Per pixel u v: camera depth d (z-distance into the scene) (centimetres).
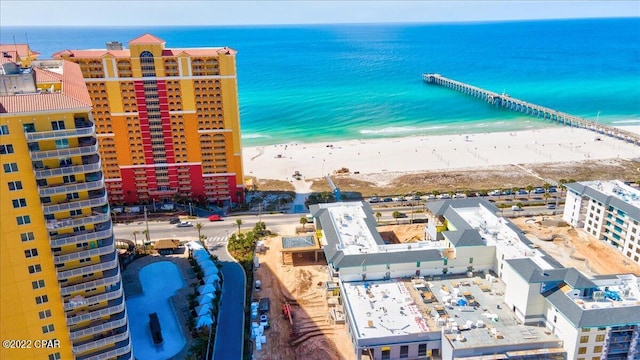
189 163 17662
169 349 10550
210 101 16812
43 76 8538
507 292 11006
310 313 11919
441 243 12850
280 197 19525
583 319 9219
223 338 10981
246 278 13388
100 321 8612
